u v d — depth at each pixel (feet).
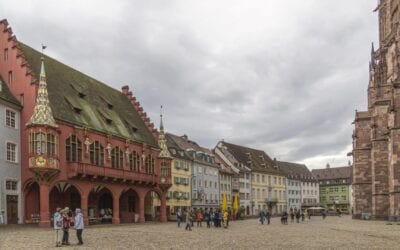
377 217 223.71
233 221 273.13
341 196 629.51
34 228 147.23
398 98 176.86
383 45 249.96
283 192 518.37
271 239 112.16
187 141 362.94
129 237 115.34
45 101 165.17
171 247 89.15
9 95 170.19
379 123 223.71
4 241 98.68
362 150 260.62
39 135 160.04
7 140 164.14
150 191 247.29
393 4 233.35
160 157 250.57
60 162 168.35
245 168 443.32
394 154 175.22
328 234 130.21
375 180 223.71
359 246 90.22
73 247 87.71
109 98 239.09
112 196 207.10
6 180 161.89
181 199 319.27
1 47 179.63
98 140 194.18
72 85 205.05
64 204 188.34
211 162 376.07
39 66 189.98
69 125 175.83
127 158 216.33
